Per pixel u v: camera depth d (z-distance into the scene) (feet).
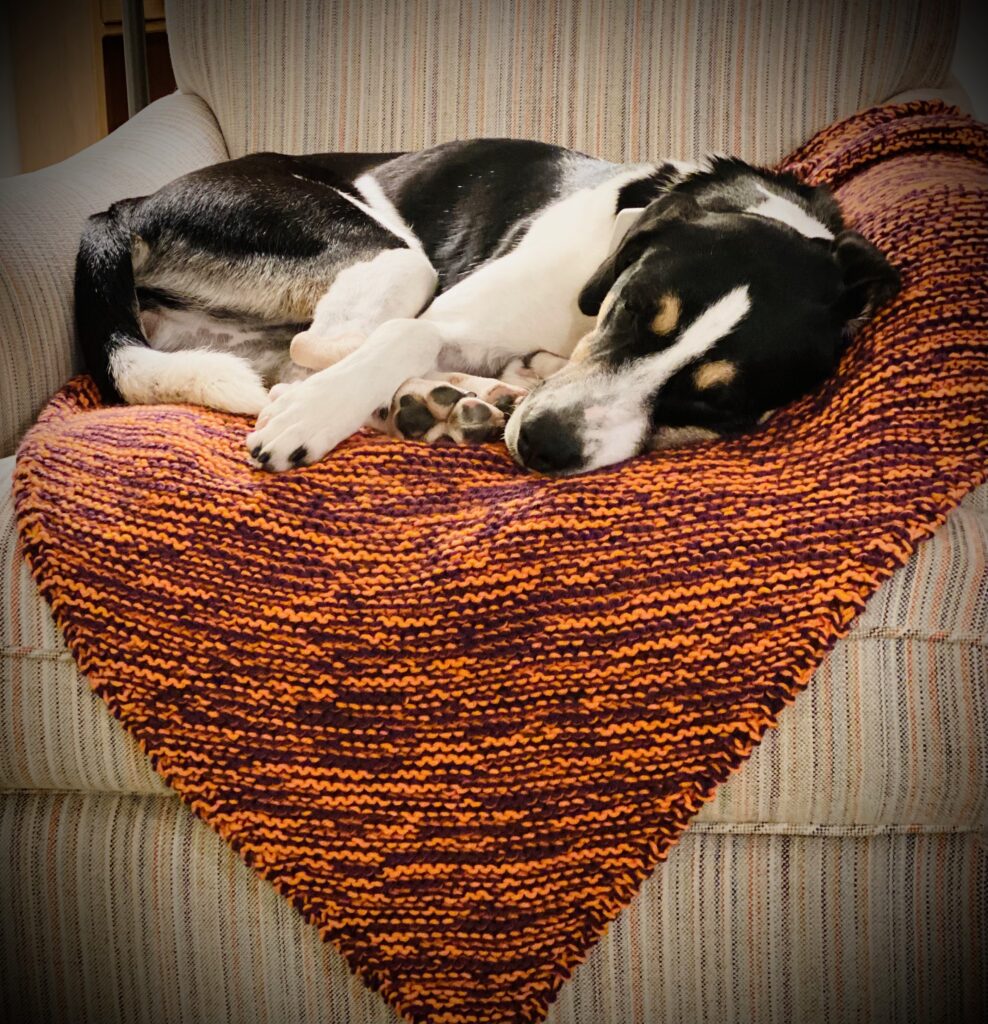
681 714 2.56
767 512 2.62
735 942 2.66
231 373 3.03
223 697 2.61
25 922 2.77
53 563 2.64
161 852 2.70
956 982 2.67
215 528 2.67
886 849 2.64
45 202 3.41
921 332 2.77
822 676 2.56
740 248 2.98
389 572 2.64
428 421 2.99
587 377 2.96
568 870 2.59
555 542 2.61
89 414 3.00
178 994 2.75
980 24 4.33
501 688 2.59
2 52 5.55
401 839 2.61
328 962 2.69
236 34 3.93
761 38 3.70
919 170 3.16
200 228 3.41
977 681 2.55
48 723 2.65
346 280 3.33
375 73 3.86
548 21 3.76
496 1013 2.60
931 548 2.59
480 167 3.64
